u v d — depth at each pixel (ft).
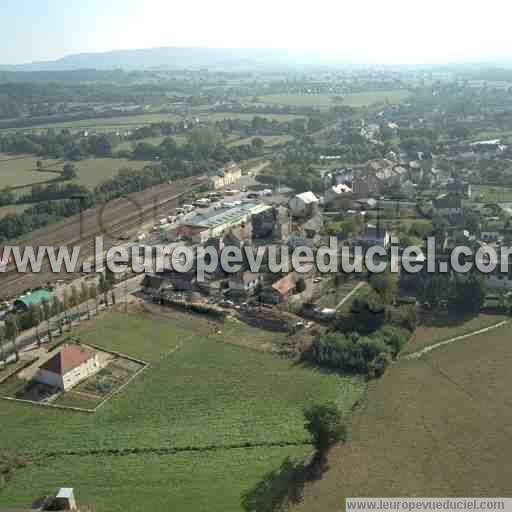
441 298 442.09
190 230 634.43
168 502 255.09
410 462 277.03
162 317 447.01
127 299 480.23
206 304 462.19
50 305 438.81
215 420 314.76
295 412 318.45
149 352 393.50
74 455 290.56
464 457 279.49
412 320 408.87
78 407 332.80
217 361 378.12
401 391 336.70
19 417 325.42
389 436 296.30
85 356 367.86
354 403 326.03
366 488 260.83
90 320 443.32
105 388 350.84
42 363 379.76
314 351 375.25
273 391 340.39
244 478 268.82
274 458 282.15
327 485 263.29
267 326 424.87
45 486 268.21
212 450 289.94
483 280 439.22
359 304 413.39
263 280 492.54
